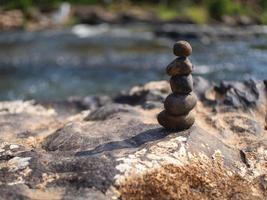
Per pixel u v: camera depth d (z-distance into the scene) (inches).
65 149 291.6
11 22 1818.4
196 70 938.1
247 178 275.0
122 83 852.6
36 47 1253.1
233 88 405.4
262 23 2071.9
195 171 266.2
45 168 263.3
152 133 301.4
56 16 2017.7
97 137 299.6
